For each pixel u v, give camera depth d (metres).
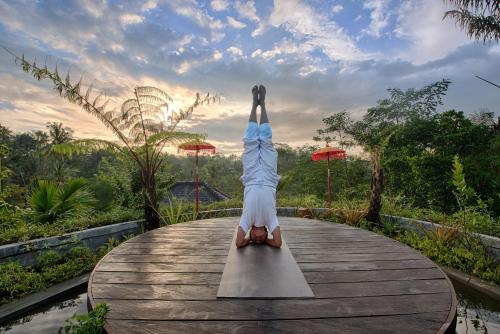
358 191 11.09
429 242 4.54
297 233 4.29
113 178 7.46
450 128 8.50
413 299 2.11
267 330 1.71
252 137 3.54
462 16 9.05
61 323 2.76
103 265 2.81
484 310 3.00
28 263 3.57
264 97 3.87
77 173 32.06
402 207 7.14
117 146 5.74
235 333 1.68
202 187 18.59
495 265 3.69
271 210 3.29
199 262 2.89
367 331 1.71
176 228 4.57
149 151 5.73
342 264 2.86
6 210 4.62
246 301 2.06
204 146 6.95
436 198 8.28
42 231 4.14
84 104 5.14
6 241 3.70
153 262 2.89
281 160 17.12
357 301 2.07
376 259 3.02
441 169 8.20
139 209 6.78
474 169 7.77
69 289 3.31
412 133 9.24
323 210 7.10
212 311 1.92
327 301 2.06
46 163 29.09
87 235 4.35
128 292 2.21
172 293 2.19
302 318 1.84
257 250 3.19
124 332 1.69
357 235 4.15
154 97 5.75
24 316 2.87
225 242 3.67
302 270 2.69
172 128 6.05
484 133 8.34
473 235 4.04
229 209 7.30
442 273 2.62
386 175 9.66
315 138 13.25
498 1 8.30
